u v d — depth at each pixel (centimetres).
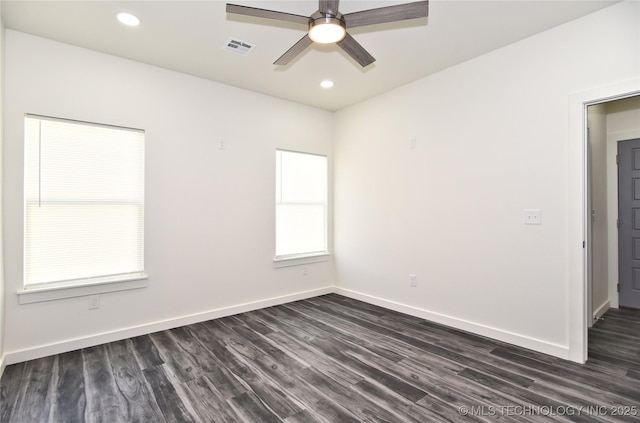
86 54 285
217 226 361
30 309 259
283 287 418
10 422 185
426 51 295
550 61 260
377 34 265
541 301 267
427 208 351
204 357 264
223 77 349
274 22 248
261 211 397
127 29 256
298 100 423
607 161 399
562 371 237
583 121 245
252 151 389
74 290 277
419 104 358
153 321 319
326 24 188
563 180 255
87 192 289
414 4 175
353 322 345
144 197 315
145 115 315
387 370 241
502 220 290
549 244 263
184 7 229
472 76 310
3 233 249
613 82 230
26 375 234
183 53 296
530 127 272
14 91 254
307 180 449
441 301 339
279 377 232
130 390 216
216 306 360
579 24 245
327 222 469
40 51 265
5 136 250
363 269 427
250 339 300
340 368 245
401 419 186
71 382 226
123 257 306
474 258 311
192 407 198
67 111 276
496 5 228
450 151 329
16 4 222
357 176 435
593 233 346
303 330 323
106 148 298
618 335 308
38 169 267
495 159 295
